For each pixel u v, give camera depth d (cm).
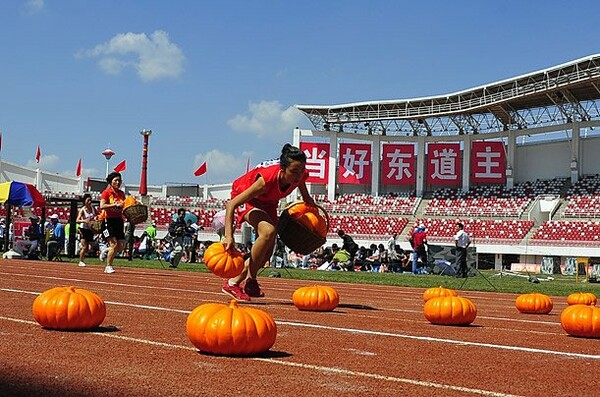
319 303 771
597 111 4703
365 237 4991
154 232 3031
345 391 333
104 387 326
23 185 2338
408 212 5181
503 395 337
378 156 5394
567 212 4594
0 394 303
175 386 333
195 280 1349
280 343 492
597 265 2791
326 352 457
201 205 5541
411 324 675
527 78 4594
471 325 696
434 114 5162
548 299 932
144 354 422
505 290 1518
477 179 5178
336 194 5562
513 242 4444
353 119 5422
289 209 811
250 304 816
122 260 2556
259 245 817
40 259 2372
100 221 1661
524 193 4956
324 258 2842
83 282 1116
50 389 317
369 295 1184
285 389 333
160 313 666
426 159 5397
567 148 4941
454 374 391
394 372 390
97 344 457
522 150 5169
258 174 791
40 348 434
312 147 5409
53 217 2617
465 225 4831
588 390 360
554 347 535
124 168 5459
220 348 418
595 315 608
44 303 518
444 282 1755
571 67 4322
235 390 328
